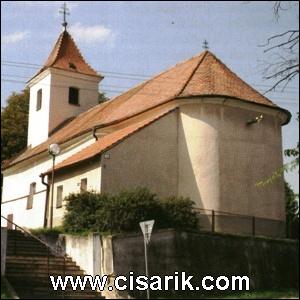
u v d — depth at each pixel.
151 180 27.67
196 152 28.48
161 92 32.09
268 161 29.86
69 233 23.34
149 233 18.41
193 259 21.91
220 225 27.36
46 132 41.69
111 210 22.70
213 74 31.22
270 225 28.80
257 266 23.89
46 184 31.20
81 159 27.52
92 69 44.22
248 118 29.72
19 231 24.30
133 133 27.62
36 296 18.66
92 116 37.44
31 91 45.06
